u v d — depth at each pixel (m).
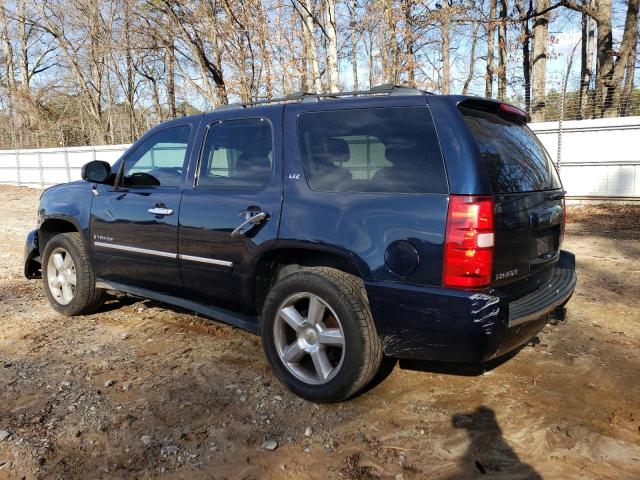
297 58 13.37
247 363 3.90
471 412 3.17
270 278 3.66
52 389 3.50
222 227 3.67
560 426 3.01
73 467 2.68
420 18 16.55
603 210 12.98
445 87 21.38
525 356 3.97
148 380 3.62
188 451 2.80
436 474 2.61
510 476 2.59
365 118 3.21
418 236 2.86
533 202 3.23
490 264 2.79
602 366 3.80
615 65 17.98
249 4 12.41
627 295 5.51
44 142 30.33
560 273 3.81
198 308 4.04
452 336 2.80
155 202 4.13
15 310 5.27
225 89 13.50
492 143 3.11
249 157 3.71
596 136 14.13
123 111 32.69
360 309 3.05
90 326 4.76
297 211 3.32
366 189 3.11
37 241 5.54
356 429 3.00
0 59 36.88
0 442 2.88
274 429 3.01
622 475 2.59
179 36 13.59
